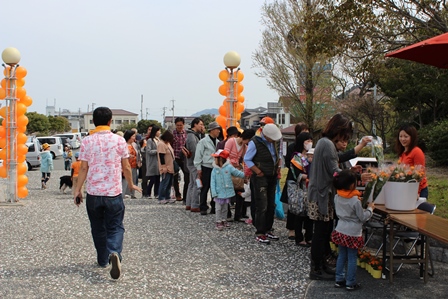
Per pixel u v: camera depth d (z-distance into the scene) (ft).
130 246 21.74
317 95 68.44
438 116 80.28
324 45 31.81
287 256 20.08
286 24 66.03
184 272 17.72
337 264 16.03
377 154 18.92
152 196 40.83
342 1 30.45
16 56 34.40
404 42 30.50
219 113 37.76
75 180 42.09
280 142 26.32
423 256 17.06
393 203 16.42
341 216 15.74
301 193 21.20
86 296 15.07
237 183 26.81
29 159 86.28
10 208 33.32
